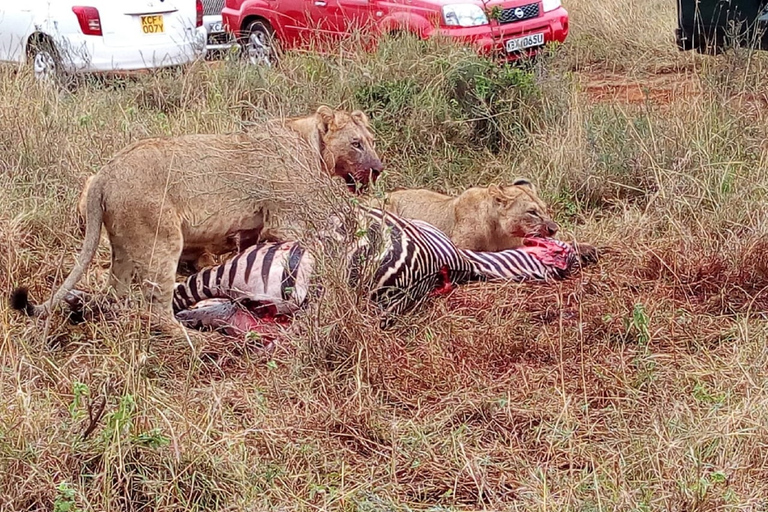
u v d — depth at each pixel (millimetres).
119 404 5273
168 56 12508
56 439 5086
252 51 13484
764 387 5844
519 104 10719
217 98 10766
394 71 11148
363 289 6504
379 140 10188
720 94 10266
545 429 5648
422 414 5863
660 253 7793
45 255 7566
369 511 4852
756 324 6809
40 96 10289
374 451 5492
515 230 8305
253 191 6805
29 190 8523
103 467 4941
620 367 6254
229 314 6820
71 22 12383
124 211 6570
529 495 5027
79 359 6215
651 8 16828
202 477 5000
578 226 8805
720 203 8281
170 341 6523
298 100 10922
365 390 5910
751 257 7441
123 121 9953
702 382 6078
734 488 4980
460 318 7020
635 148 9414
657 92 13320
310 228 6445
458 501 5098
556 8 13703
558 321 6973
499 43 12680
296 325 6473
